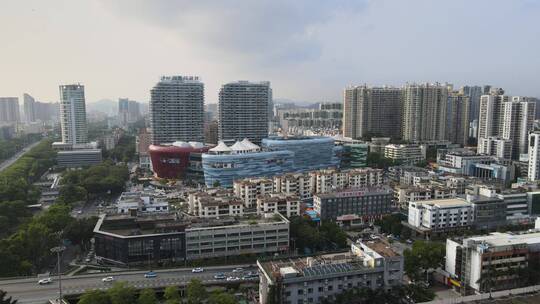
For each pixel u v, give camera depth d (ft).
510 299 567.18
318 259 620.08
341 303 549.95
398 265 593.01
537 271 634.02
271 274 562.25
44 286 655.76
